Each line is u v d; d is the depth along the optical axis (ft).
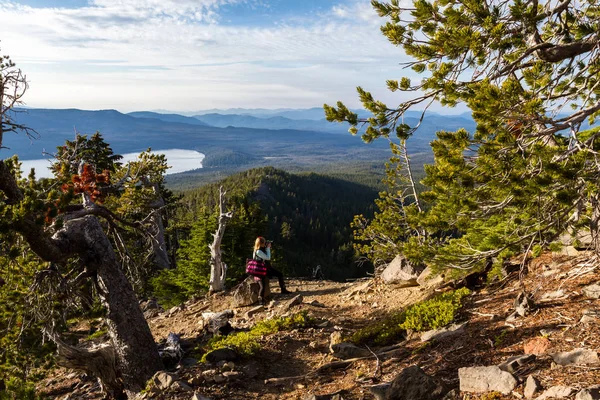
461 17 18.12
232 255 76.02
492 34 16.94
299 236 471.21
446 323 23.11
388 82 19.02
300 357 25.89
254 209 119.96
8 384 27.12
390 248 55.47
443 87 17.39
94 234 30.27
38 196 29.53
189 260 71.51
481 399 13.88
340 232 476.54
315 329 31.37
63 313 31.99
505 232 22.75
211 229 72.23
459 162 16.33
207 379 21.99
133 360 30.48
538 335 17.13
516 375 14.44
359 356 23.56
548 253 27.48
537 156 16.42
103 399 32.76
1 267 31.48
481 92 15.24
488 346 18.33
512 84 14.78
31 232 24.71
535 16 17.01
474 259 21.90
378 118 19.04
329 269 310.24
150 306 62.13
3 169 27.04
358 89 19.30
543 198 18.02
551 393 12.42
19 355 30.66
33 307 31.01
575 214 16.48
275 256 107.45
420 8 18.92
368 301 39.42
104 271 30.27
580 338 15.48
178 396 20.21
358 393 18.21
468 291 27.50
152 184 80.33
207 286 65.57
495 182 16.26
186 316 48.67
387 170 54.70
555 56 17.39
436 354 19.86
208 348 32.45
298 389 20.89
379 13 20.17
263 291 45.29
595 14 18.79
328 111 19.20
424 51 18.48
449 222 18.78
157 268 82.64
